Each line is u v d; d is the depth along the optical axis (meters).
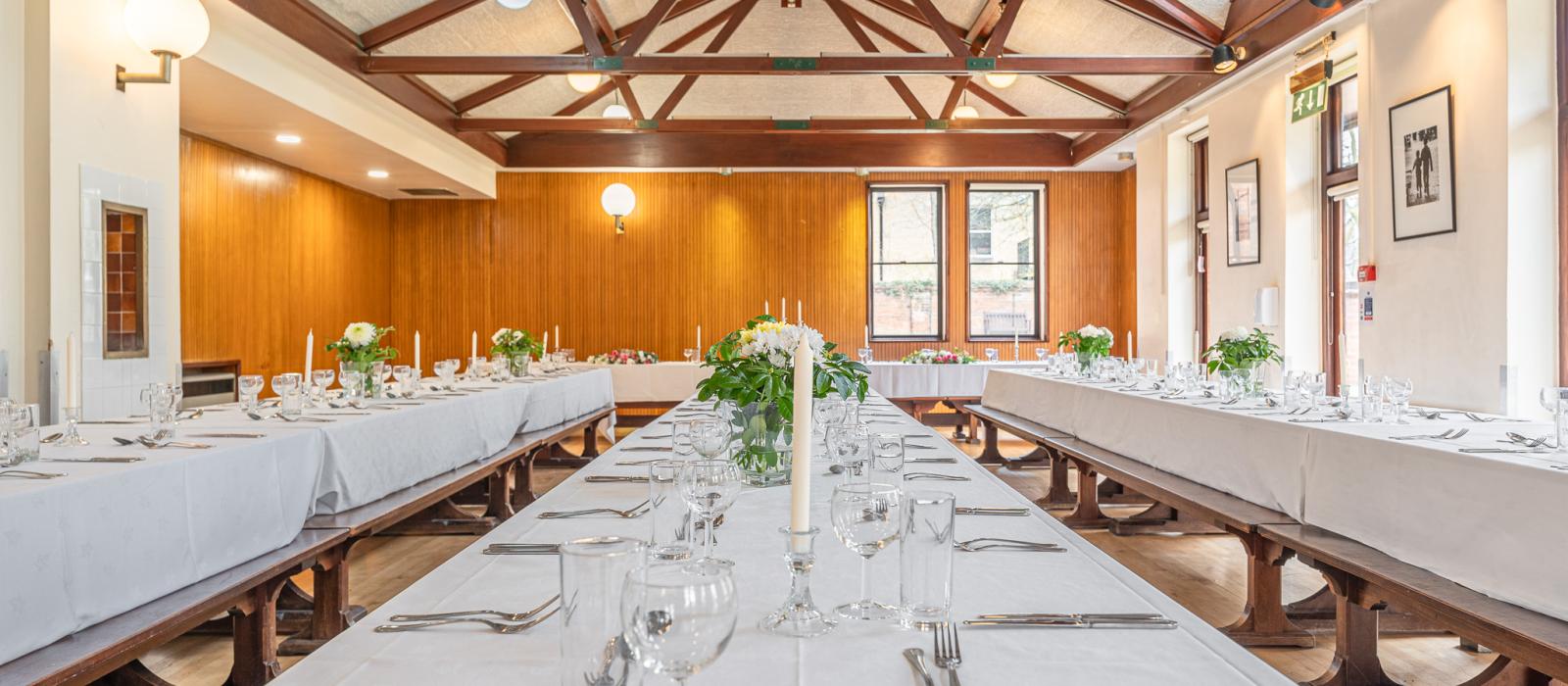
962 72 6.02
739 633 1.11
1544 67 4.36
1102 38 6.91
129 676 2.47
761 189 9.88
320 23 5.68
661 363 9.01
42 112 3.92
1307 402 3.71
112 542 2.10
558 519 1.81
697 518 1.41
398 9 6.01
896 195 10.01
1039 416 5.89
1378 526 2.63
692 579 0.79
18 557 1.84
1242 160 6.82
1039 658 1.05
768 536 1.66
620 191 9.61
